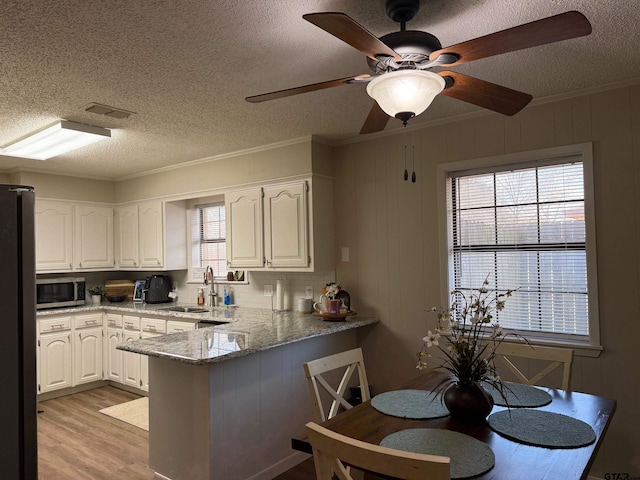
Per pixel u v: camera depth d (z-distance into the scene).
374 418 1.94
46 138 3.56
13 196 1.93
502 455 1.58
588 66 2.54
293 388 3.21
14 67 2.37
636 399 2.74
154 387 2.95
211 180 4.59
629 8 1.90
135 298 5.40
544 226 3.18
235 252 4.37
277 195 4.07
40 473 3.07
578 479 1.41
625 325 2.77
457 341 1.92
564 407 2.05
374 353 3.84
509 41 1.48
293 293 4.40
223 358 2.58
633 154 2.76
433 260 3.55
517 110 2.06
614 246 2.81
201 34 2.06
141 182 5.29
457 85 1.85
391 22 2.00
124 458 3.29
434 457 1.18
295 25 2.00
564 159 3.07
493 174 3.39
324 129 3.66
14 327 1.92
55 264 5.02
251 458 2.87
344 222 4.04
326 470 1.42
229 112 3.18
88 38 2.07
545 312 3.16
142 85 2.66
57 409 4.37
